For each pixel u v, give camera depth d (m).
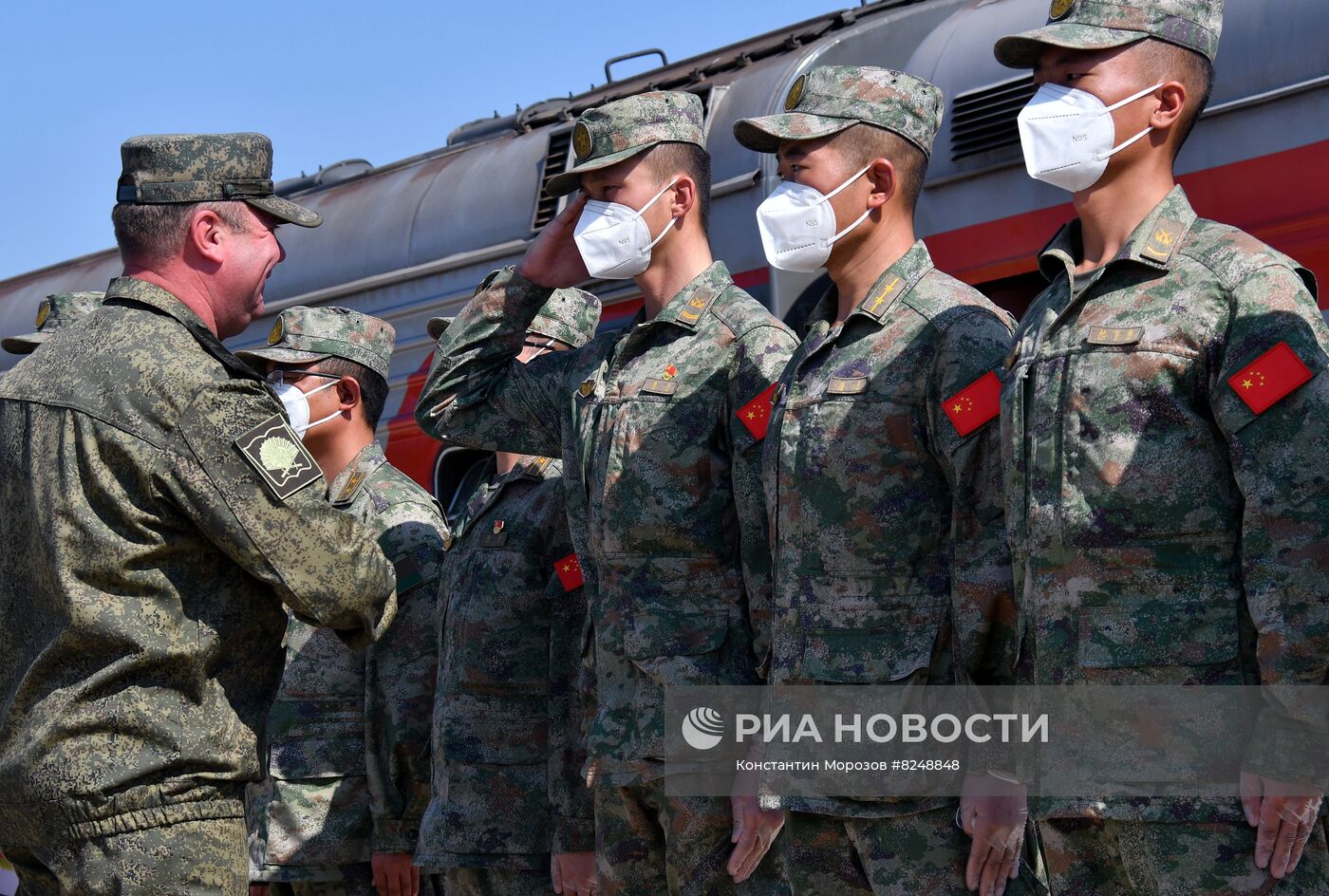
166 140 3.14
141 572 2.85
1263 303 2.54
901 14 5.82
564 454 3.79
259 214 3.25
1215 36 2.88
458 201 7.07
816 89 3.38
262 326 7.79
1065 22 2.87
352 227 7.53
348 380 4.74
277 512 2.90
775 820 3.24
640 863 3.56
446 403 4.18
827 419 3.12
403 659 4.44
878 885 3.03
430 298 7.02
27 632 2.93
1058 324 2.78
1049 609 2.69
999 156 5.01
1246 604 2.53
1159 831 2.54
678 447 3.49
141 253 3.13
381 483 4.70
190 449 2.86
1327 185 4.31
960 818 2.93
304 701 4.57
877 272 3.34
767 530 3.39
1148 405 2.62
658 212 3.71
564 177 3.81
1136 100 2.80
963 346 3.01
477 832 4.11
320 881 4.49
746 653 3.44
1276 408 2.47
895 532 3.06
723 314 3.59
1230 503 2.59
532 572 4.24
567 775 3.98
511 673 4.20
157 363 2.91
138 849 2.81
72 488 2.86
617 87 6.82
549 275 4.07
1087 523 2.64
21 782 2.85
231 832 2.93
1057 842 2.76
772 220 3.34
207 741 2.88
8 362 9.17
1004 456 2.83
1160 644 2.56
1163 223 2.74
